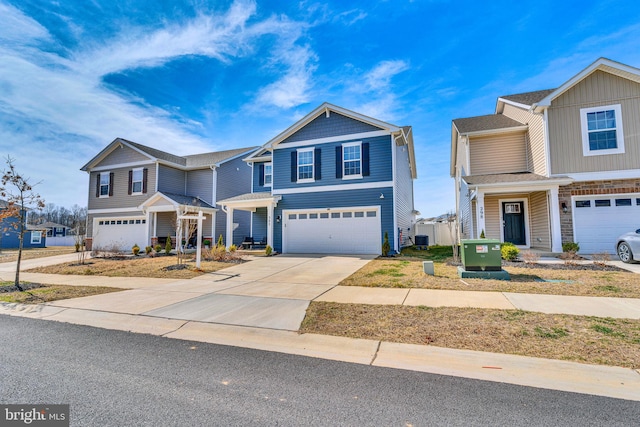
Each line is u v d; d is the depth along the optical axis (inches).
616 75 467.5
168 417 101.3
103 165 896.9
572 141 479.8
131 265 514.9
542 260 420.8
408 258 507.8
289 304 251.0
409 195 876.0
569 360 138.9
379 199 594.2
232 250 588.4
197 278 388.8
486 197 597.9
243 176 957.2
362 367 141.5
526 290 266.2
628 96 462.0
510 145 599.2
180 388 122.8
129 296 294.8
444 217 1022.4
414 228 973.2
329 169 631.8
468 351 151.9
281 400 112.5
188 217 486.9
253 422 98.0
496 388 119.8
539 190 490.9
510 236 585.9
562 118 486.6
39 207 395.5
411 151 856.3
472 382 125.0
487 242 325.4
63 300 283.4
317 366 143.4
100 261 591.2
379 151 602.9
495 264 320.8
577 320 187.5
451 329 180.5
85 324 217.8
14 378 132.6
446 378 129.0
